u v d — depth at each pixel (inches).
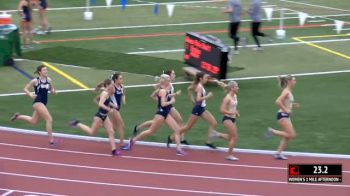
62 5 3085.6
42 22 2554.1
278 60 2298.2
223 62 1956.2
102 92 1489.9
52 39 2484.0
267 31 2682.1
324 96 1940.2
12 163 1427.2
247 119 1739.7
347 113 1801.2
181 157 1492.4
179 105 1831.9
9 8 2974.9
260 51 2393.0
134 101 1866.4
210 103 1845.5
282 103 1451.8
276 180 1373.0
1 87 1952.5
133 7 3090.6
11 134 1603.1
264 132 1651.1
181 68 2164.1
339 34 2659.9
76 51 2332.7
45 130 1637.6
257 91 1967.3
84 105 1825.8
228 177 1382.9
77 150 1518.2
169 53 2343.8
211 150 1540.4
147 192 1294.3
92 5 3102.9
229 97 1444.4
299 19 2878.9
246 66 2219.5
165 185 1333.7
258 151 1531.7
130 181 1348.4
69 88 1964.8
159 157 1491.1
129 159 1475.1
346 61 2305.6
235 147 1556.3
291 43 2511.1
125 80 2049.7
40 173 1379.2
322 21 2896.2
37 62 2197.3
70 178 1355.8
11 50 2138.3
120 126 1523.1
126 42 2476.6
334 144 1579.7
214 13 3021.7
